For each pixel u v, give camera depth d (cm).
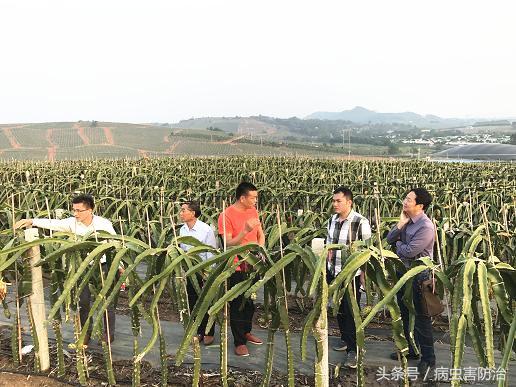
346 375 407
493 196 907
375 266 319
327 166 2286
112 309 467
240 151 7138
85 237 358
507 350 271
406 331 433
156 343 473
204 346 468
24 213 634
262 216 707
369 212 862
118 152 6938
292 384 332
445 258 471
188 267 335
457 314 292
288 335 327
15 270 388
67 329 503
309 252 318
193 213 494
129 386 382
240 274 432
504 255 543
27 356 428
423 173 1928
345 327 425
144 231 624
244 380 396
